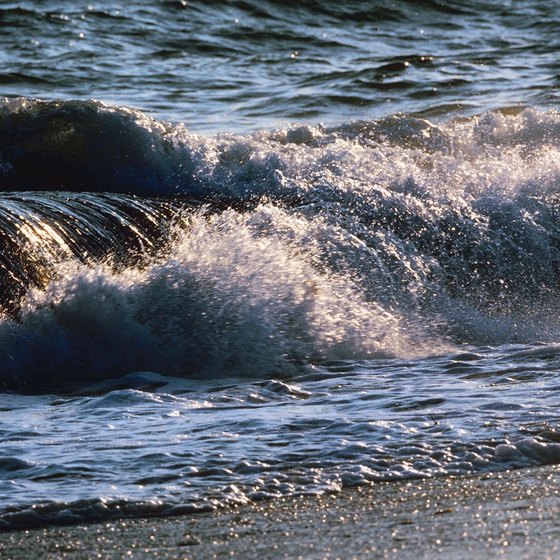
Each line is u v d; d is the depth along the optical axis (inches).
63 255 927.0
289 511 504.7
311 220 1096.2
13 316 882.8
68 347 887.1
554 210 1170.6
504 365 849.5
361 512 497.7
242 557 439.8
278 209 1106.1
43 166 1184.2
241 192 1159.0
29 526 493.0
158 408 736.3
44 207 972.6
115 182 1173.7
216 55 2402.8
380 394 753.6
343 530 470.3
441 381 800.3
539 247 1136.8
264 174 1185.4
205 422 682.8
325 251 1051.9
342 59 2361.0
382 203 1143.0
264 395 776.3
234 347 908.0
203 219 1048.2
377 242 1091.3
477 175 1211.2
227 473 568.4
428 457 584.4
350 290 1018.1
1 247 899.4
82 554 452.1
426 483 543.8
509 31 2753.4
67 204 995.3
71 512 507.8
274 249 1014.4
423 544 442.6
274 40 2576.3
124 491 540.7
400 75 2060.8
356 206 1136.8
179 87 2003.0
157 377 864.3
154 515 507.2
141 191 1165.7
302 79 2075.5
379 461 579.5
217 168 1197.1
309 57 2386.8
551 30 2753.4
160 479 560.4
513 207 1164.5
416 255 1096.2
